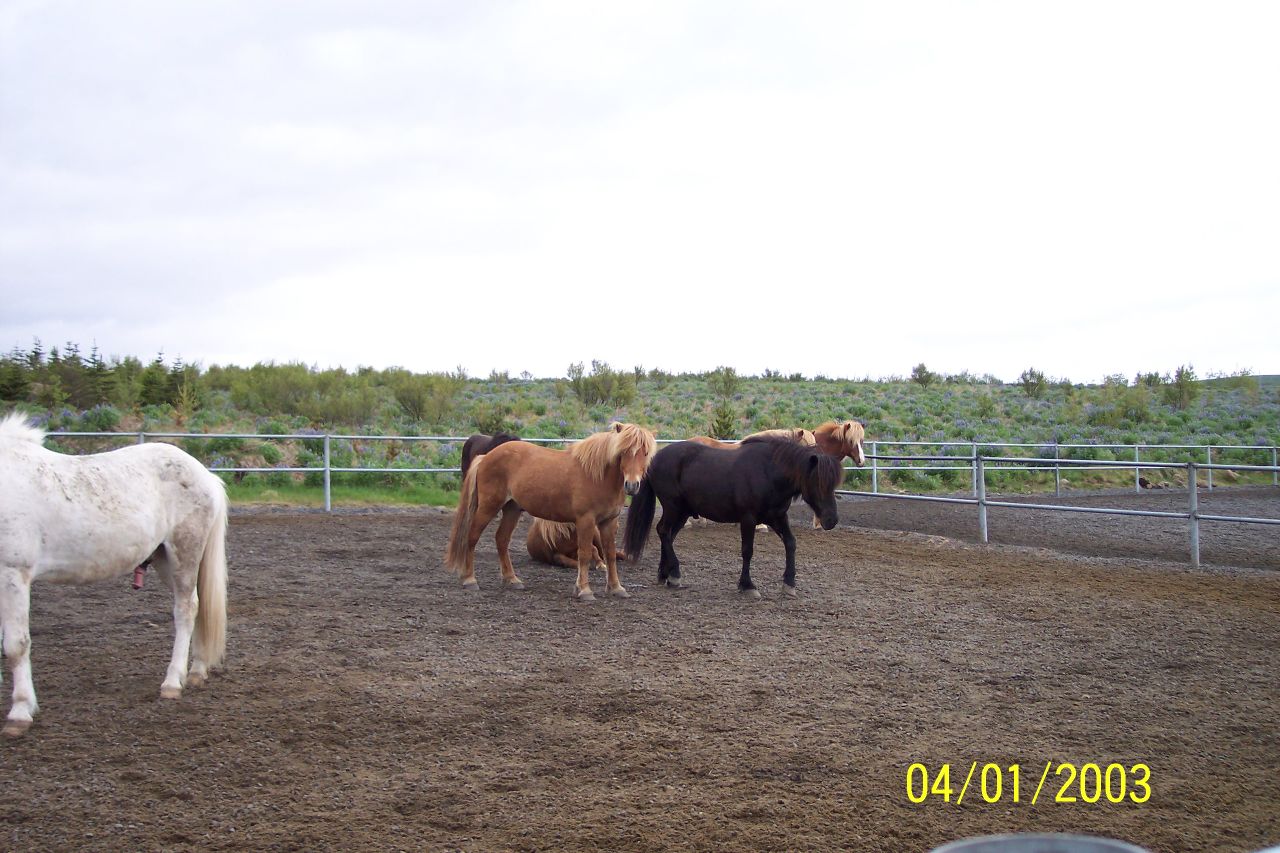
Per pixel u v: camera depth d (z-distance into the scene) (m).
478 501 9.47
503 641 7.32
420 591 9.27
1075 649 7.29
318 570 10.24
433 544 12.42
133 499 5.43
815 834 3.97
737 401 36.44
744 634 7.70
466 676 6.30
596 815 4.12
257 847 3.79
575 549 10.85
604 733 5.22
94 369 23.73
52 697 5.63
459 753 4.89
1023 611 8.70
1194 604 9.02
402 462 20.12
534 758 4.83
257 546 11.77
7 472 5.00
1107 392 39.00
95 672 6.17
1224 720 5.60
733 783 4.52
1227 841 3.96
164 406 24.16
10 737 4.92
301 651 6.83
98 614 7.88
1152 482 24.89
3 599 4.98
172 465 5.75
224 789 4.37
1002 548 12.84
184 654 5.73
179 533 5.73
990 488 22.91
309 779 4.51
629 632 7.72
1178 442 28.95
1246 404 41.34
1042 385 40.72
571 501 8.92
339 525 14.01
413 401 26.89
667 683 6.21
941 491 21.72
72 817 4.03
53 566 5.16
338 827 3.98
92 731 5.07
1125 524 15.91
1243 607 8.88
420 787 4.43
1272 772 4.77
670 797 4.34
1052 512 17.77
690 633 7.71
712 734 5.23
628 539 10.00
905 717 5.59
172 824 3.99
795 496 9.34
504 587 9.59
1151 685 6.33
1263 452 27.48
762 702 5.83
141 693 5.75
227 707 5.54
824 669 6.64
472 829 3.98
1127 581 10.30
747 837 3.92
